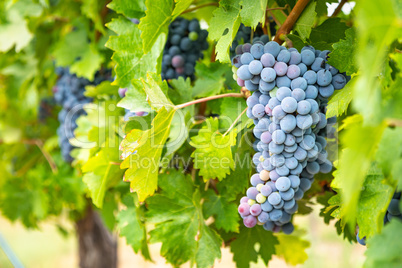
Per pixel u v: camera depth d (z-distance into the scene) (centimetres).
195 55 68
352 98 51
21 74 98
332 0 65
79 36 81
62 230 124
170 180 63
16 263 102
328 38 60
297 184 51
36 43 91
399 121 40
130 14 64
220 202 63
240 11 55
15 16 85
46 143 98
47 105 109
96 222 120
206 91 65
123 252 244
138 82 60
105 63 80
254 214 52
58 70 88
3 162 109
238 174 61
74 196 90
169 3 59
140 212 65
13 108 107
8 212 99
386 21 37
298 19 56
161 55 63
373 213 49
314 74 51
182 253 62
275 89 51
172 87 66
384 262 45
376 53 38
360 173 39
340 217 53
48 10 85
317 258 192
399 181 44
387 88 48
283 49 52
